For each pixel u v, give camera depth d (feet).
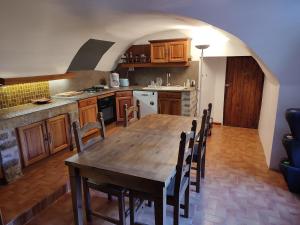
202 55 15.24
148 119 10.03
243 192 8.94
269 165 10.81
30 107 11.26
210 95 17.85
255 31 9.23
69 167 6.25
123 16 10.80
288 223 7.26
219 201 8.41
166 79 17.92
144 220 7.53
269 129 11.56
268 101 12.66
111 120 16.72
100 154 6.42
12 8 7.32
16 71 10.74
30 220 7.68
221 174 10.35
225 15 9.30
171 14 9.97
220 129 17.34
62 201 8.70
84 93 14.97
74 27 10.55
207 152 12.88
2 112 10.19
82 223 6.86
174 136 7.77
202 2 9.21
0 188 9.06
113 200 8.64
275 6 8.70
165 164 5.74
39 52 10.68
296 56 9.04
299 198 8.52
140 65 17.56
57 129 11.83
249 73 16.71
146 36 17.24
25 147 10.11
